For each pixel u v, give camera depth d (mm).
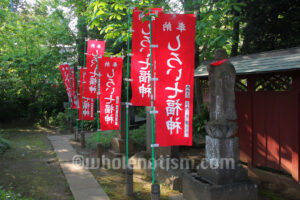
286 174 5551
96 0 6781
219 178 3955
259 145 5965
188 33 3959
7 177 6199
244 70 5594
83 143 9797
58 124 15398
